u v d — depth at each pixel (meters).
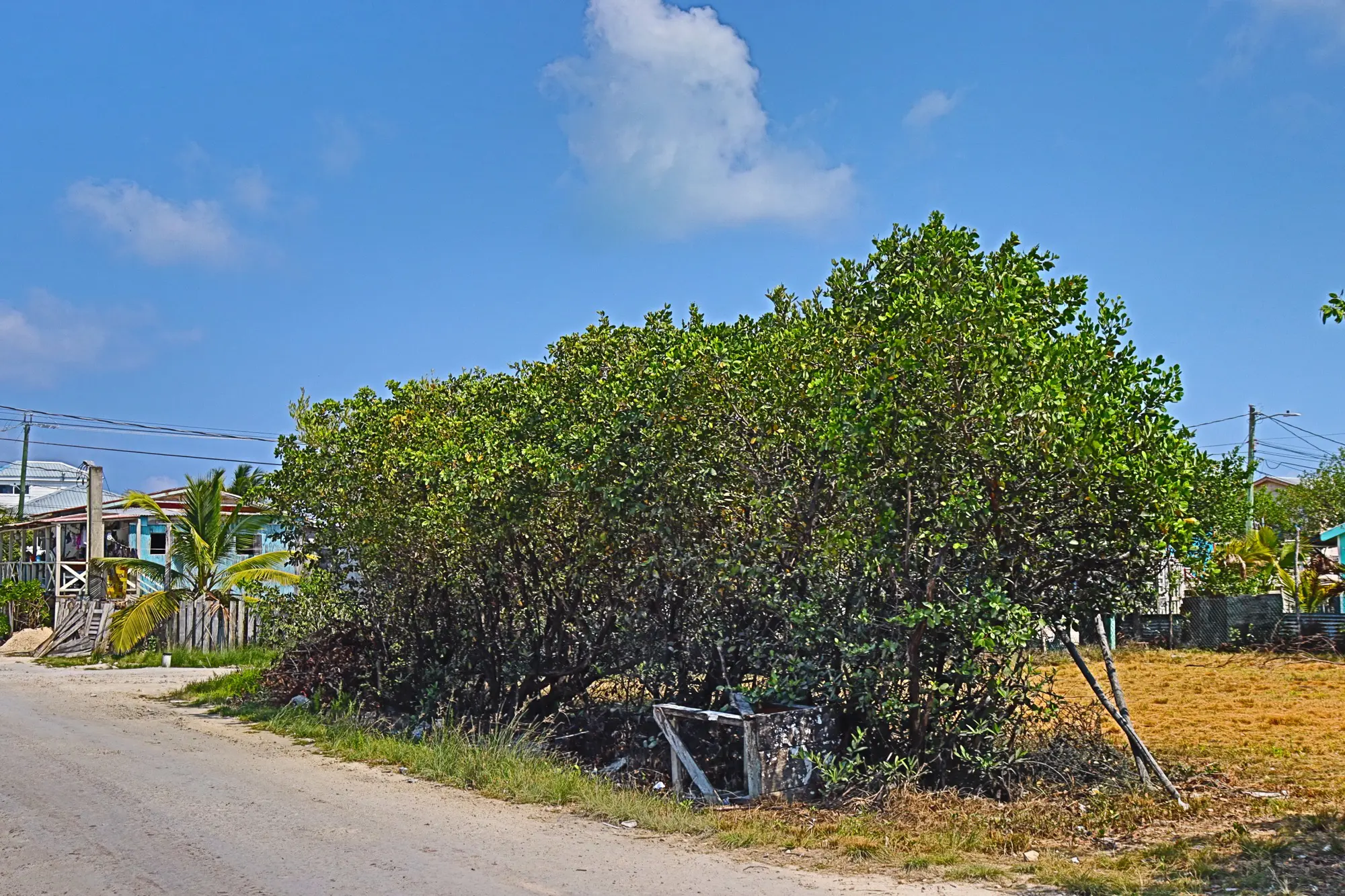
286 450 14.48
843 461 8.95
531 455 10.85
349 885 6.55
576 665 12.52
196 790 9.54
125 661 24.28
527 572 12.85
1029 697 9.79
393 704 15.14
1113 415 8.45
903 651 9.11
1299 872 6.70
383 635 14.95
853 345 9.23
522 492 11.16
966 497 8.63
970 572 9.05
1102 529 9.04
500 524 11.62
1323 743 12.09
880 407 8.53
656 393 10.00
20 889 6.47
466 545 12.28
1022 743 9.84
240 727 14.16
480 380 13.89
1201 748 11.66
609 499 10.16
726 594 10.62
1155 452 8.77
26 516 50.12
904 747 9.44
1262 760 10.96
